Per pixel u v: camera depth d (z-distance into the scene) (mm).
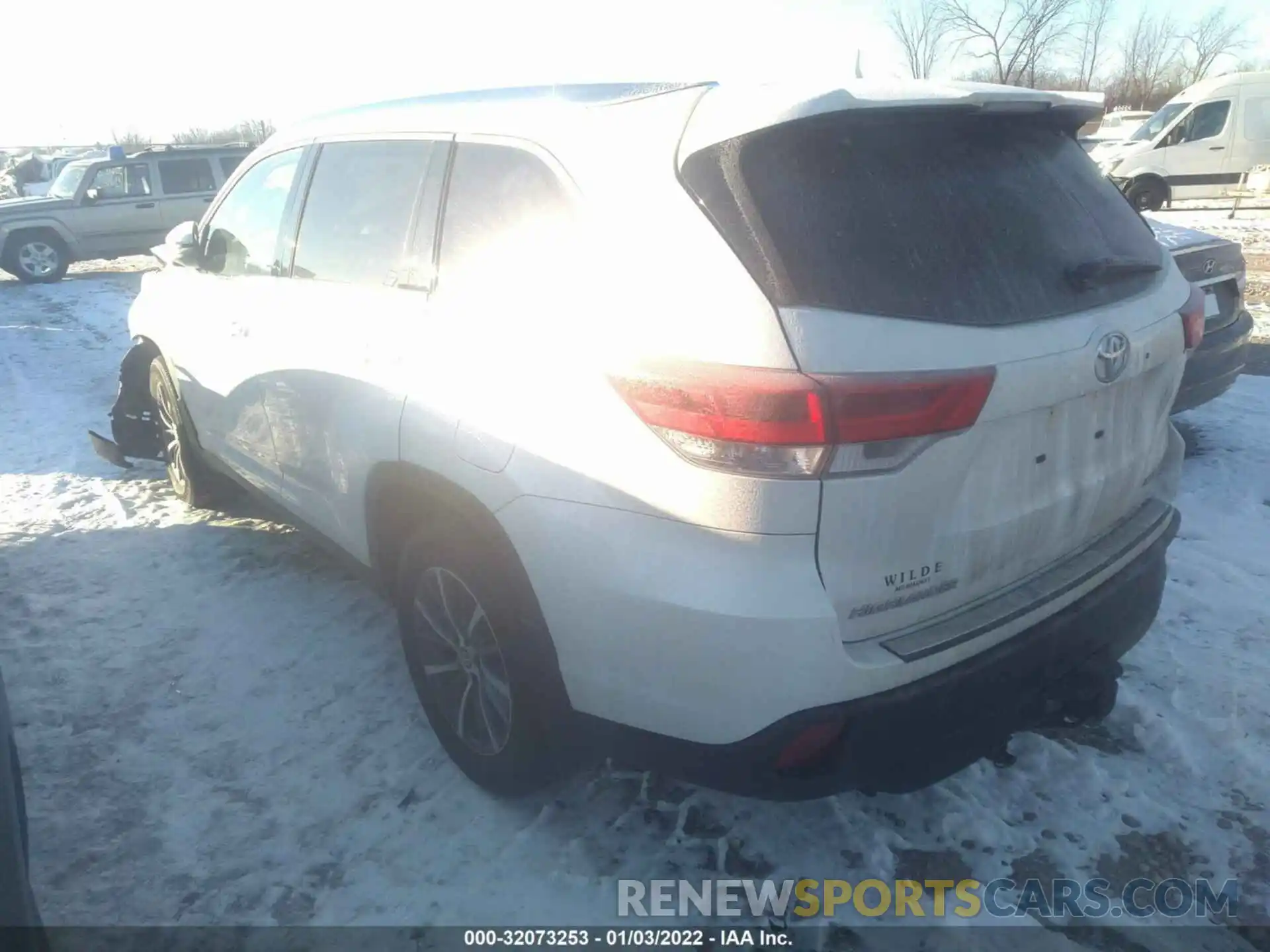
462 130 2900
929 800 2854
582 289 2357
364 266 3205
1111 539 2676
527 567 2430
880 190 2221
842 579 2102
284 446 3646
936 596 2256
